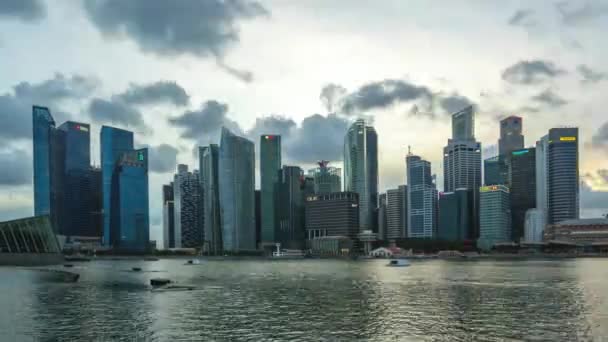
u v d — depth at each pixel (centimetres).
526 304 9344
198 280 16925
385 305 9275
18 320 7125
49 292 10831
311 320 7431
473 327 6800
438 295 11150
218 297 10675
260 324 7056
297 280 16850
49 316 7512
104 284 13688
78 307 8538
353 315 7956
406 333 6381
